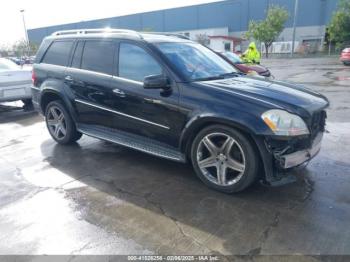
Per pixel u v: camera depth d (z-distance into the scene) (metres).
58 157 5.10
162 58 4.12
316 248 2.76
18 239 2.99
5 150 5.54
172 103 3.91
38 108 5.88
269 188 3.84
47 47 5.76
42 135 6.45
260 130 3.32
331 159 4.68
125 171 4.48
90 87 4.83
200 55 4.70
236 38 50.56
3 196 3.83
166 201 3.62
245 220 3.20
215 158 3.75
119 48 4.61
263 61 31.89
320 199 3.56
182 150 4.01
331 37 37.59
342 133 5.91
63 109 5.45
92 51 4.97
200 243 2.87
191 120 3.76
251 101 3.48
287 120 3.33
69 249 2.84
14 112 8.98
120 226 3.16
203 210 3.41
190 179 4.18
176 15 59.84
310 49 43.75
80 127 5.22
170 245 2.86
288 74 17.06
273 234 2.97
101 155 5.13
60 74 5.31
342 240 2.86
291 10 49.00
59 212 3.45
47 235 3.04
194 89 3.81
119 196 3.77
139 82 4.30
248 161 3.49
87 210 3.47
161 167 4.60
